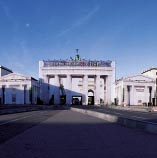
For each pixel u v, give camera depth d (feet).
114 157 32.40
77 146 40.29
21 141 45.01
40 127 69.77
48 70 399.44
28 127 69.56
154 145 41.68
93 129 65.92
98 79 396.37
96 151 36.35
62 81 418.51
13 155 33.24
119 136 52.70
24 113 158.10
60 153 34.78
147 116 124.67
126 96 363.35
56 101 398.21
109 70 397.80
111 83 399.65
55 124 79.71
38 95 402.31
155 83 373.20
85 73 395.75
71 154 34.14
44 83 399.44
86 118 109.70
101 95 422.41
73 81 416.26
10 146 40.01
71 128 67.67
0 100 367.25
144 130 62.49
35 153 34.63
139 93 371.35
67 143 43.09
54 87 401.90
